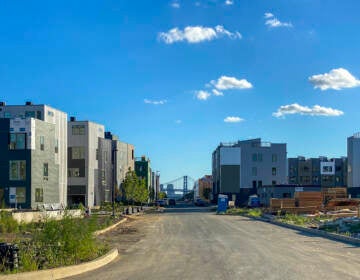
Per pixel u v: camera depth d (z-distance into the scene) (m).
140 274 13.07
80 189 79.75
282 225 35.31
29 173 53.91
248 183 107.00
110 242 22.19
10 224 25.36
